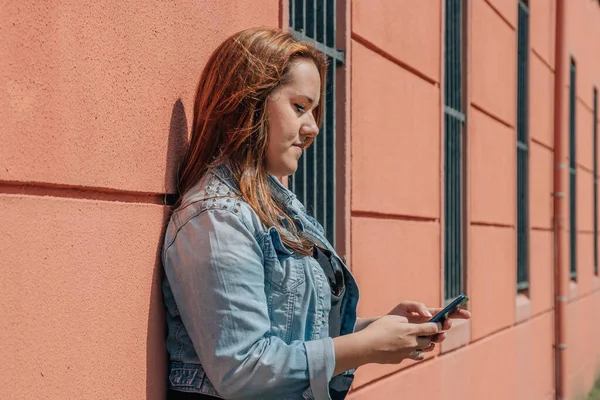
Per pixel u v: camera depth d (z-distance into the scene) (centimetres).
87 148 185
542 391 762
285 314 196
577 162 1070
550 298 809
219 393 191
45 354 170
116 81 196
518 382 665
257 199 198
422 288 451
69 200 179
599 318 1211
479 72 573
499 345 607
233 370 184
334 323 219
